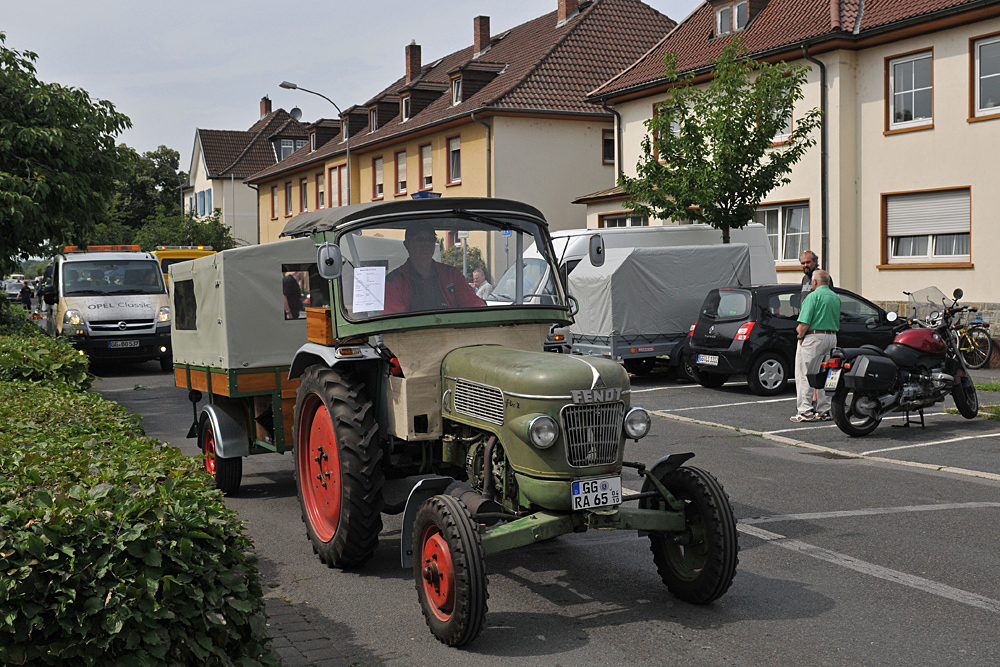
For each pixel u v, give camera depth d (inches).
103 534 151.1
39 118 658.2
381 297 242.7
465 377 224.4
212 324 329.1
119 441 223.3
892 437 429.7
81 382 445.7
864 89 853.2
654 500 222.5
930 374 447.2
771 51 897.5
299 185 2047.2
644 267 666.2
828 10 890.7
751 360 580.7
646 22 1437.0
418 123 1467.8
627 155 1128.2
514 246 255.9
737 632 201.9
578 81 1327.5
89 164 679.1
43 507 153.6
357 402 246.8
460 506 197.6
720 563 208.8
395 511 249.3
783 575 239.8
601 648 194.9
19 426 236.7
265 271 317.7
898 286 831.7
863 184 858.8
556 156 1304.1
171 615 149.5
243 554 169.0
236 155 2837.1
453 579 193.8
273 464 408.5
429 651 195.2
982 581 231.6
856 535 273.9
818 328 474.6
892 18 812.6
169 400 619.5
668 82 1017.5
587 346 685.9
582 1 1489.9
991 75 757.3
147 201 3161.9
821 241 875.4
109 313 785.6
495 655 192.4
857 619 207.9
